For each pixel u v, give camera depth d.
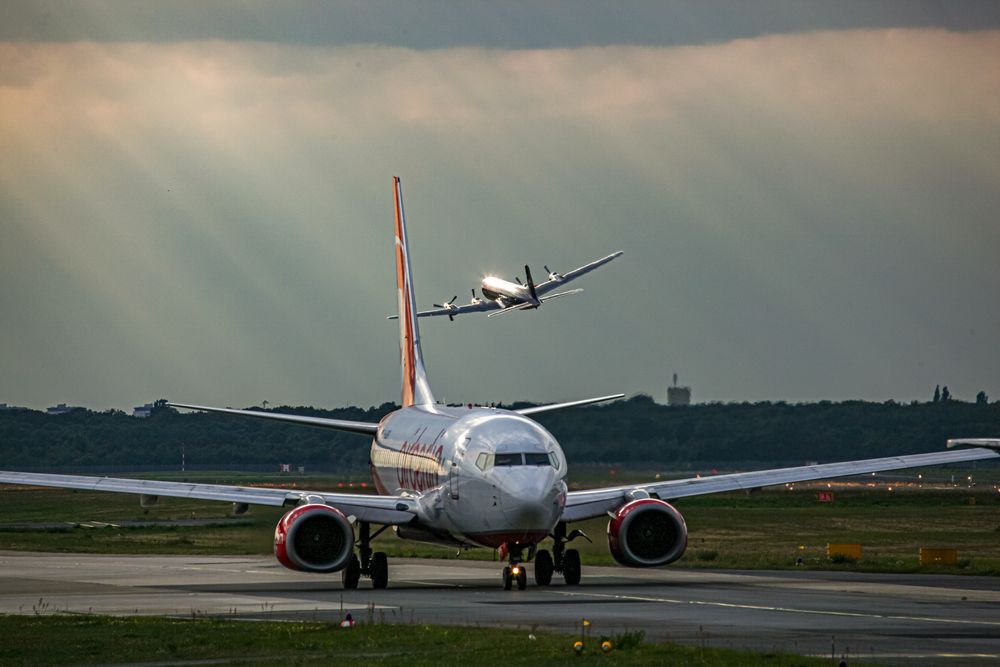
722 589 148.12
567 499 159.75
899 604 128.00
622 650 92.25
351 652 95.00
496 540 149.38
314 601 139.00
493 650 93.50
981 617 115.69
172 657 94.69
